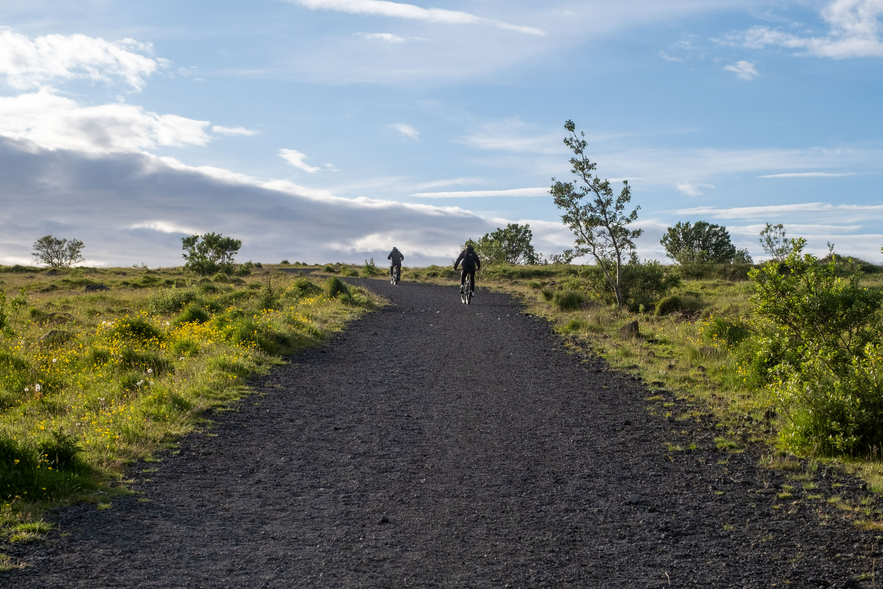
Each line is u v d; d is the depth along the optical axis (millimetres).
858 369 6961
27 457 5348
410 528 4953
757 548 4555
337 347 14531
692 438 7582
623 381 10953
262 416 8602
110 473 5898
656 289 22859
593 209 22656
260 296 22078
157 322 17594
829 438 6602
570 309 21672
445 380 11352
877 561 4289
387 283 36500
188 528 4832
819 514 5148
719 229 61406
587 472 6430
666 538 4762
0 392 9133
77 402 8781
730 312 17375
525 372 12039
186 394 9125
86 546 4355
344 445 7398
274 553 4426
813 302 8148
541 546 4613
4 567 3934
